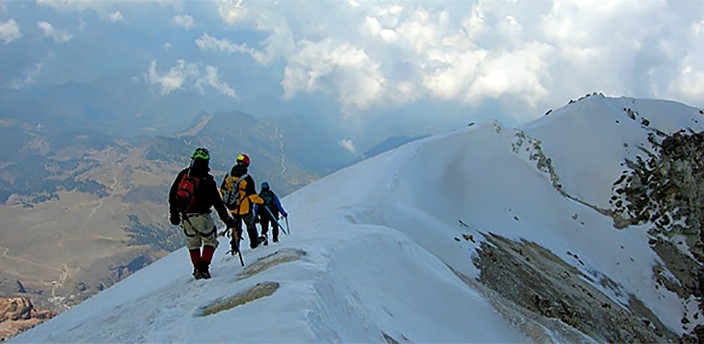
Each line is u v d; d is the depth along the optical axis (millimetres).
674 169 41406
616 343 20453
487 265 20453
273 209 13898
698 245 37844
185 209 9945
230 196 12250
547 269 25516
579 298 22688
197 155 9938
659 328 30422
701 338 31344
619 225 39125
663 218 39375
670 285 34406
